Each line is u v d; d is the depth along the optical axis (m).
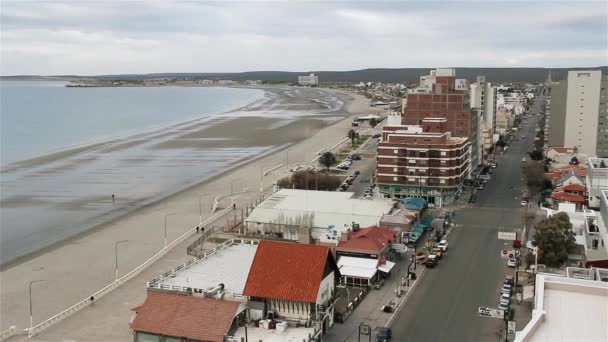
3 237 150.12
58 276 120.31
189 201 185.38
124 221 163.50
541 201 181.75
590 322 46.16
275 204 154.88
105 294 108.12
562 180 185.88
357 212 145.75
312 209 148.88
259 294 83.38
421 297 105.19
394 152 183.50
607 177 139.50
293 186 192.75
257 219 146.25
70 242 144.25
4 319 98.56
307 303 82.81
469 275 116.81
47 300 107.19
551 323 46.16
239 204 179.88
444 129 199.00
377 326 92.25
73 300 107.00
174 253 133.38
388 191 186.12
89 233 151.88
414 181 182.12
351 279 111.06
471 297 104.69
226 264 101.88
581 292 50.47
